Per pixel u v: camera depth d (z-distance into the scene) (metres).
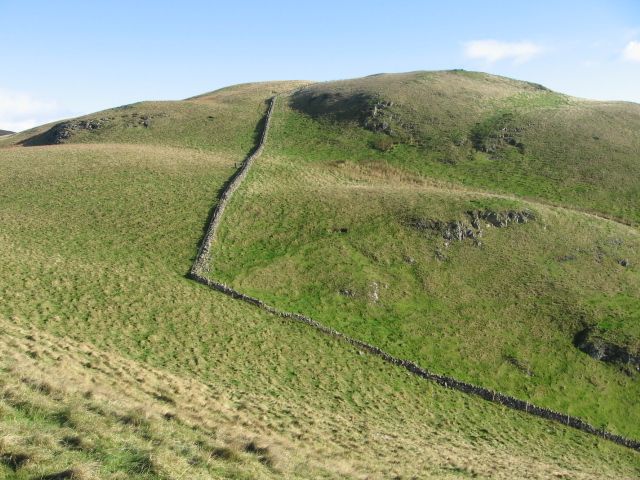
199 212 54.19
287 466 16.69
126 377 23.44
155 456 13.46
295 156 78.12
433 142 82.31
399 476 20.55
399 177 72.56
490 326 43.53
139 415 16.28
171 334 34.09
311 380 33.25
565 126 85.31
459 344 41.38
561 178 71.00
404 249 51.19
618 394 38.22
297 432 23.34
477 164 76.31
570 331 43.25
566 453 31.56
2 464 11.24
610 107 96.50
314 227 53.28
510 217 55.66
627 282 49.22
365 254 50.06
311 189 62.53
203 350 33.19
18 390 15.09
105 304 35.69
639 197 66.44
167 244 47.75
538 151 78.25
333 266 47.75
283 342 36.91
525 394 37.44
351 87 109.81
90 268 40.97
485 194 61.69
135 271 42.06
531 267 50.28
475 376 38.44
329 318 41.75
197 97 136.12
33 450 11.92
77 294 36.22
